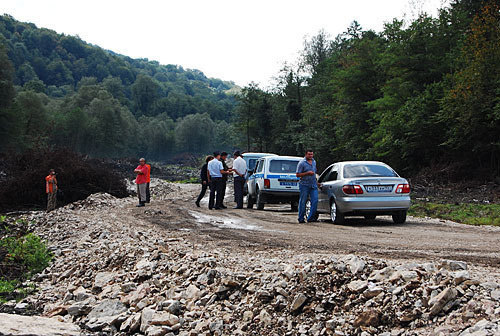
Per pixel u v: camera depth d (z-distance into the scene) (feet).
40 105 294.05
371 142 114.21
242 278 17.49
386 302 13.50
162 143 557.33
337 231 31.99
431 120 91.71
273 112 233.14
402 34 105.40
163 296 18.47
